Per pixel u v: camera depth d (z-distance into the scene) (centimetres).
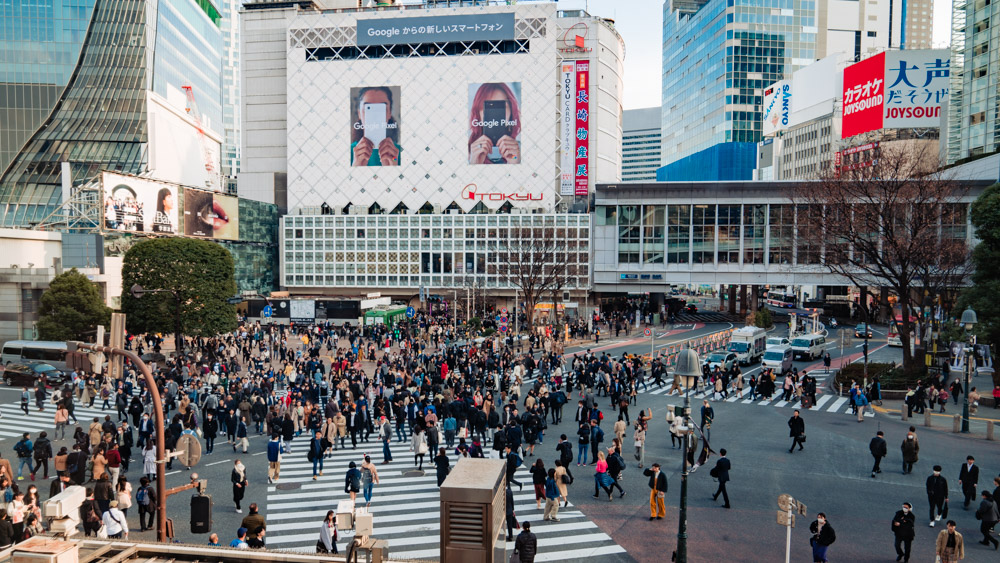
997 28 6725
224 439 3077
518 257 8169
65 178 9981
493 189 10256
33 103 10194
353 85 10488
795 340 5625
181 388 3369
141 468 2584
